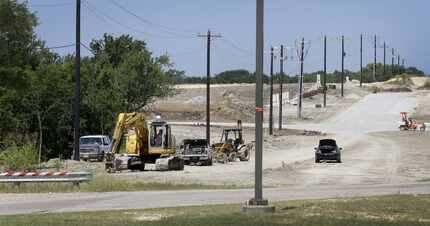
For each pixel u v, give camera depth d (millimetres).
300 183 86938
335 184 85125
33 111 145875
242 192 68188
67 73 158875
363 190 71750
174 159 105375
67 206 52781
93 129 160625
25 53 143500
